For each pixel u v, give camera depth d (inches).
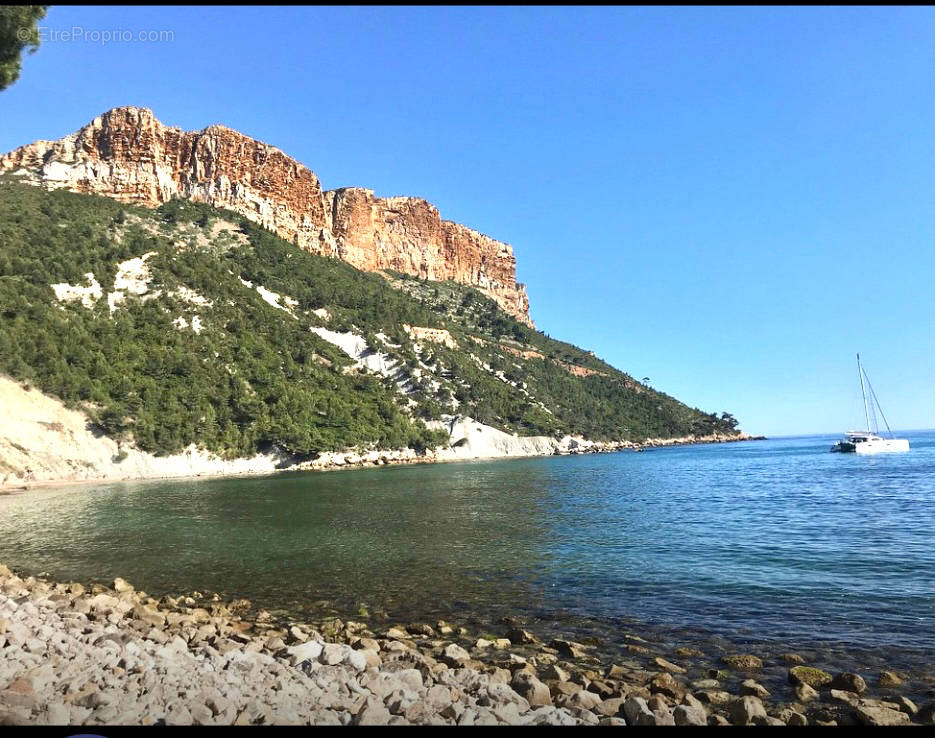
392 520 1368.1
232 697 347.9
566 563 884.6
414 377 5403.5
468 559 922.1
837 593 694.5
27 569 893.2
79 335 3393.2
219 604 676.1
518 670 454.0
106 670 379.6
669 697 408.5
